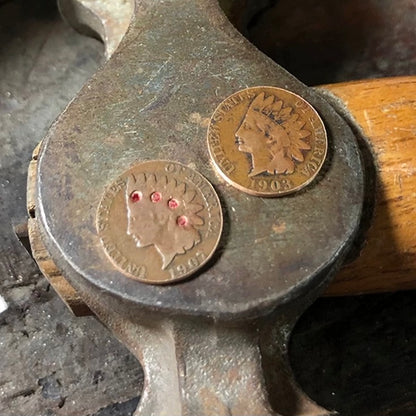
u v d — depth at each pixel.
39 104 0.11
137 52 0.08
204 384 0.07
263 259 0.07
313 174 0.07
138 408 0.07
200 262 0.07
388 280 0.08
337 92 0.08
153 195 0.07
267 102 0.08
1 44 0.12
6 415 0.09
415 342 0.10
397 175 0.08
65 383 0.10
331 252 0.07
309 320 0.10
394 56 0.11
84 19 0.11
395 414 0.10
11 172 0.11
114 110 0.08
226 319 0.07
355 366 0.10
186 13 0.08
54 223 0.07
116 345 0.10
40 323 0.10
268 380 0.07
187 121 0.08
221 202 0.07
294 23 0.11
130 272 0.07
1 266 0.10
